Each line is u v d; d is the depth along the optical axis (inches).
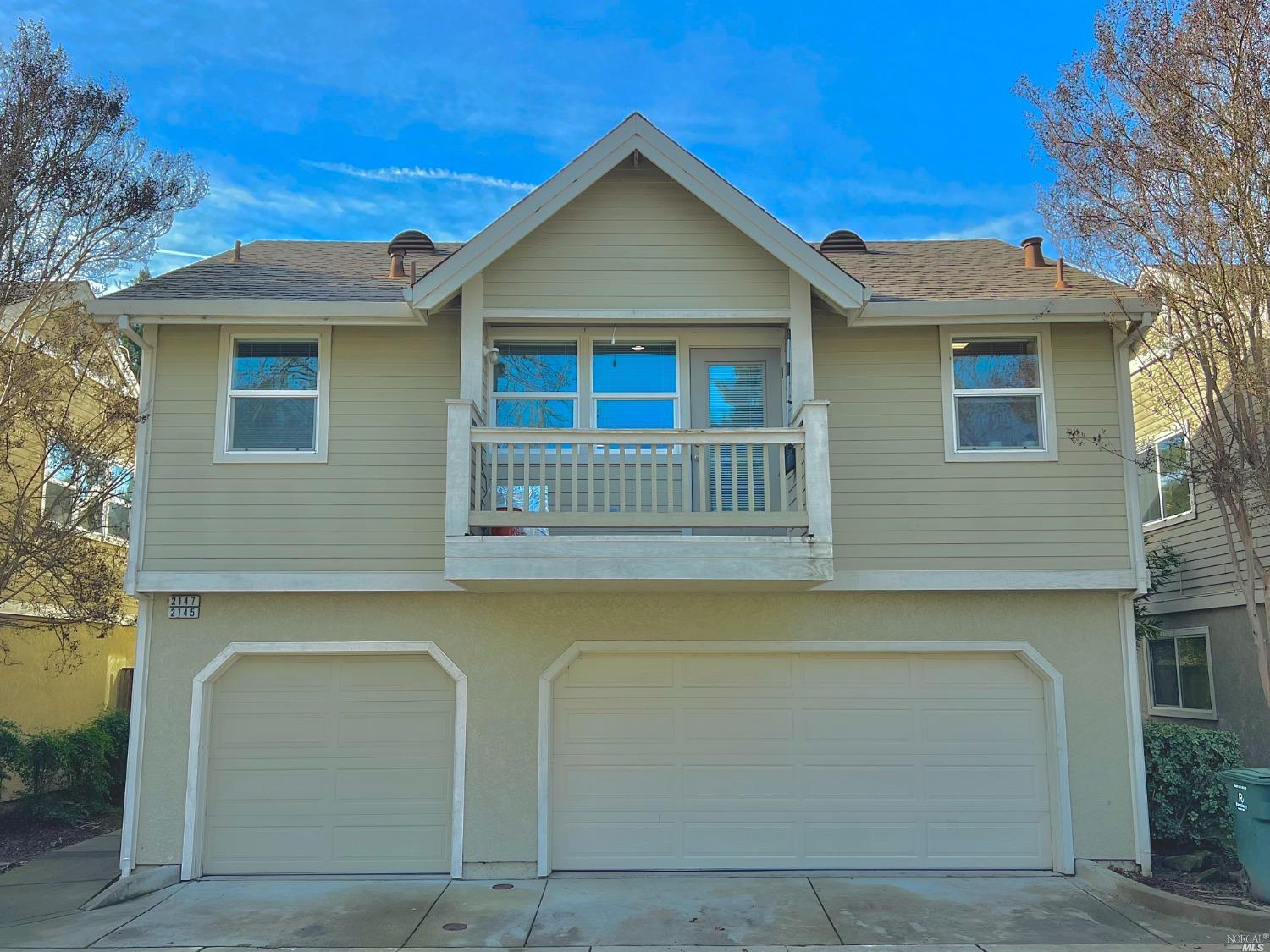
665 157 375.9
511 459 348.8
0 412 405.1
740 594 384.8
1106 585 378.3
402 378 390.6
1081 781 373.7
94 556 446.0
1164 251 357.4
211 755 378.0
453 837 368.5
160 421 386.0
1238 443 362.6
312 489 382.0
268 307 377.7
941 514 384.2
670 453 349.4
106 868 385.1
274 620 380.2
